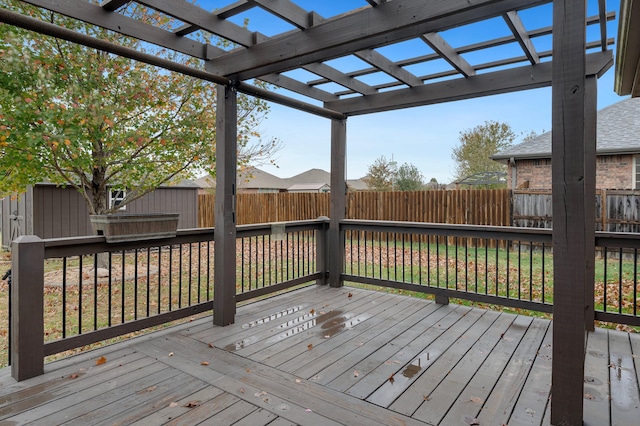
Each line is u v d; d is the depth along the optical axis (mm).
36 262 2451
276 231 4348
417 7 2236
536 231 3537
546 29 2980
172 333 3287
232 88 3432
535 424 1975
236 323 3555
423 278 5965
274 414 2062
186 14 2598
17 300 2389
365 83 4355
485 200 8203
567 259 1886
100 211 5867
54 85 4516
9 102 4145
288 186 33094
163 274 6492
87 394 2252
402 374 2535
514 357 2805
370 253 8328
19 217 8719
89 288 5496
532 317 3748
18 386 2332
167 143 5488
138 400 2191
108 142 5078
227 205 3473
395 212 9203
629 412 2068
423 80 4074
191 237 3529
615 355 2834
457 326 3482
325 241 5051
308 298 4438
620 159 8422
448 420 2012
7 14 2074
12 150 4492
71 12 2361
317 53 2949
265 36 3096
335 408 2125
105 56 5219
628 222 7062
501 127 18047
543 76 3379
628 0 1935
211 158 5816
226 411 2086
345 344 3051
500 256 7559
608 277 5695
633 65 2943
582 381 1881
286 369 2604
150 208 9734
